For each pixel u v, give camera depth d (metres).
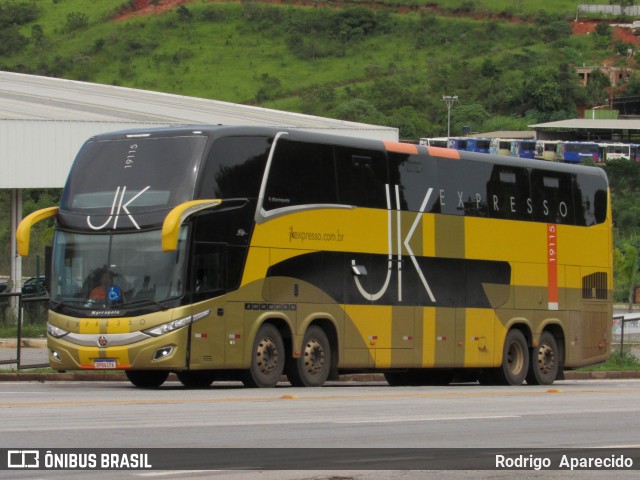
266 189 31.00
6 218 100.31
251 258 30.48
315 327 32.44
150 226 29.39
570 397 30.53
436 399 28.00
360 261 33.66
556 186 41.34
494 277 38.44
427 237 35.97
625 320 64.62
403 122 197.12
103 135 31.25
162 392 28.33
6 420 19.80
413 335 35.38
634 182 153.88
